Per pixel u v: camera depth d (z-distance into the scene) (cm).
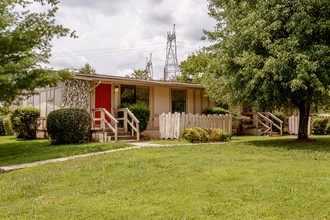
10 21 1087
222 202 479
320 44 1098
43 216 466
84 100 1558
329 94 1254
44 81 1152
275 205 458
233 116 2050
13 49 1130
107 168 770
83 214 464
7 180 746
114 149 1177
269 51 1141
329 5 1095
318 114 2558
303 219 412
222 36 1431
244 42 1216
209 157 870
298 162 769
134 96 1845
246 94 1223
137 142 1448
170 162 798
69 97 1574
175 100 2044
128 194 545
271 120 2227
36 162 987
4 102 1370
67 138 1404
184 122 1541
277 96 1174
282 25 1155
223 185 560
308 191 508
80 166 823
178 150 1048
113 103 1744
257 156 885
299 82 1013
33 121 1788
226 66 1255
